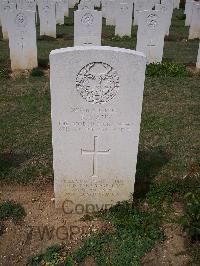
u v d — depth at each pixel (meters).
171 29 5.74
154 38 3.38
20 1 4.97
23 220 1.46
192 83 3.07
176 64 3.43
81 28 3.58
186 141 2.10
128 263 1.26
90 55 1.22
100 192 1.51
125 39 4.82
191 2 5.84
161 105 2.60
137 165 1.83
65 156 1.41
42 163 1.83
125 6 4.84
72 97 1.28
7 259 1.29
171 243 1.35
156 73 3.22
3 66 3.38
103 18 6.65
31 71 3.25
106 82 1.27
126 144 1.40
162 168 1.82
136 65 1.24
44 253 1.30
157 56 3.46
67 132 1.36
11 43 3.19
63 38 4.93
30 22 3.12
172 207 1.53
